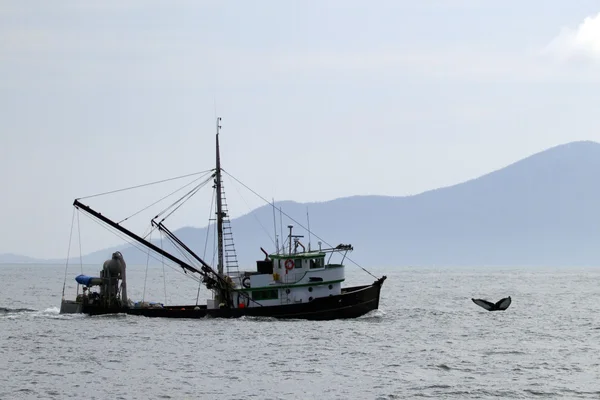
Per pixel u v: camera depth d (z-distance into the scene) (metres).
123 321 193.25
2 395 118.56
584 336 179.38
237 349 154.50
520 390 122.06
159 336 169.88
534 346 163.00
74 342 163.62
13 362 142.75
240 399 116.81
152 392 120.69
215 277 194.25
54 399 116.81
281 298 190.12
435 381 128.12
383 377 130.88
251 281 190.00
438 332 182.75
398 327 188.62
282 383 126.44
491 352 154.88
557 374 133.62
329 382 127.19
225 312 192.25
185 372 134.38
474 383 126.62
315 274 189.62
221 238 196.38
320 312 190.38
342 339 166.50
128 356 148.12
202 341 163.25
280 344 159.75
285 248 194.88
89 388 123.12
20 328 183.75
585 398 117.69
